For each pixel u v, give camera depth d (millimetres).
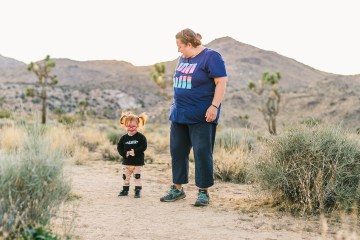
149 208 6410
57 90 172000
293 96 140375
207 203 6672
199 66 6742
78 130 21688
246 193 7973
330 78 152500
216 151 12656
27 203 4113
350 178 6281
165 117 120688
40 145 4527
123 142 7422
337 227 5391
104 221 5508
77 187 8078
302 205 6273
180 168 7043
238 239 4875
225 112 133625
